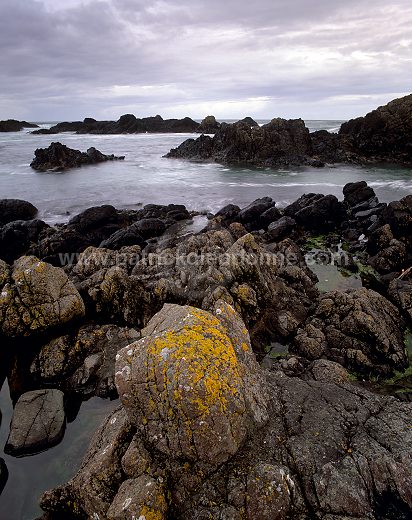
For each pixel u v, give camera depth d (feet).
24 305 38.81
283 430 23.49
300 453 21.86
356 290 46.29
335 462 21.34
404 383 36.63
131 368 21.75
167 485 20.65
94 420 32.48
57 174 162.40
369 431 23.70
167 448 21.03
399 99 181.37
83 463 24.02
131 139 333.83
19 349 39.86
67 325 40.73
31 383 36.99
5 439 30.99
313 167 170.19
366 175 148.05
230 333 26.63
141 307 43.50
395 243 63.31
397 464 20.79
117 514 19.35
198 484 20.66
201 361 21.12
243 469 20.90
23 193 126.21
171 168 177.37
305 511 19.57
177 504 20.35
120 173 164.35
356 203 99.30
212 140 207.31
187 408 20.33
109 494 21.31
